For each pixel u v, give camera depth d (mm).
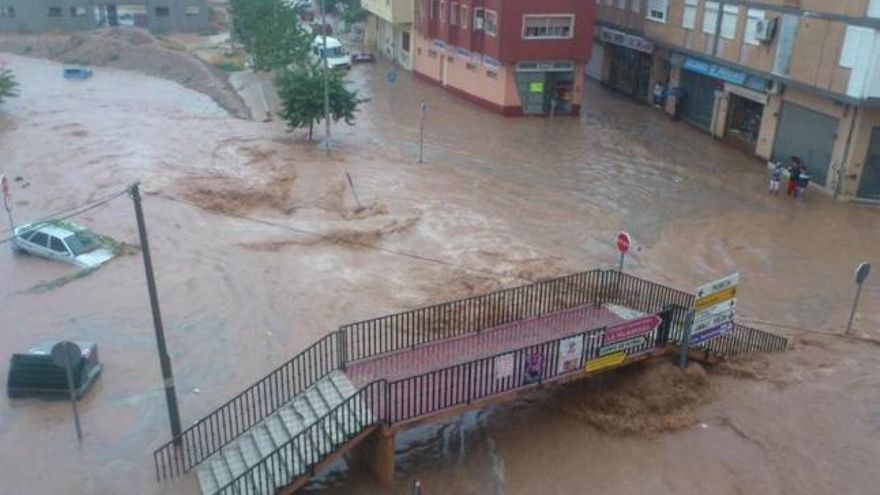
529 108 43344
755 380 17359
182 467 14688
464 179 32031
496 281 22625
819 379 17516
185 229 26141
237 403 16594
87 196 28875
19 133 38219
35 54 64625
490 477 14742
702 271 24078
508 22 41031
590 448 15383
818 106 31312
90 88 51750
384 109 44281
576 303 19797
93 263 23422
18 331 19672
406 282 22609
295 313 20734
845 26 28688
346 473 14875
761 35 33562
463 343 16938
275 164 32969
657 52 45344
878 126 29281
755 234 26875
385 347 18266
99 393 17188
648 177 33031
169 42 67062
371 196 29406
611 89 52062
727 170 34188
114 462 15008
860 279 19625
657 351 16641
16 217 27172
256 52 54719
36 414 16438
